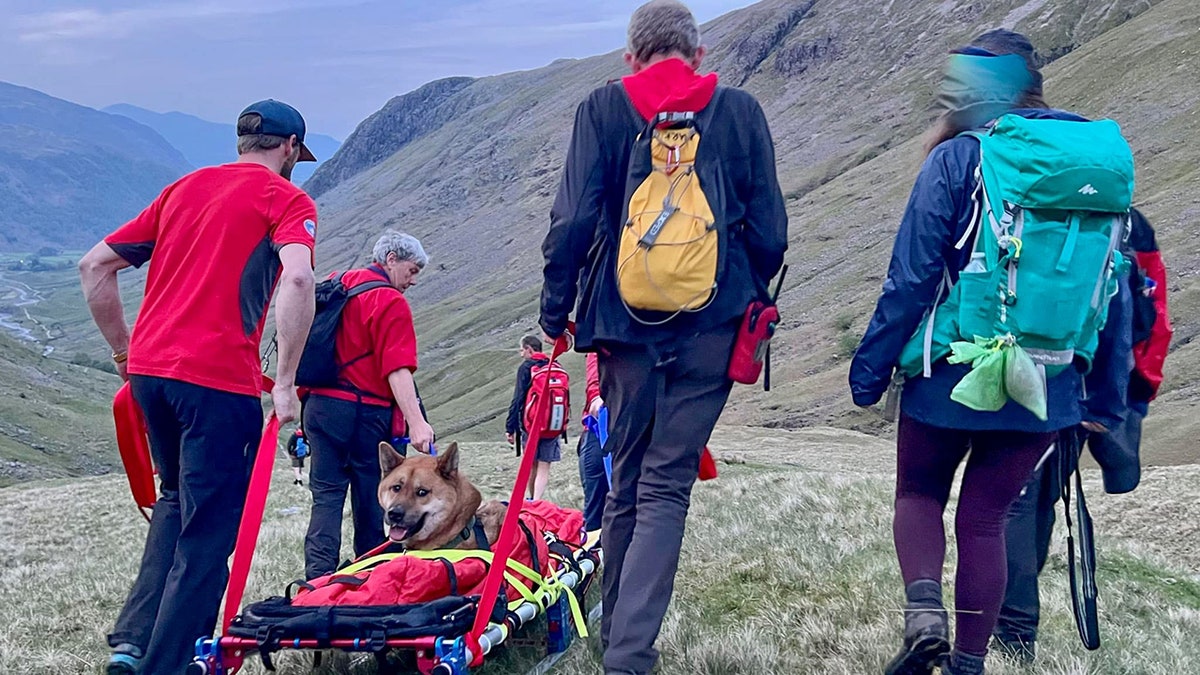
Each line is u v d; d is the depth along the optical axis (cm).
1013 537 499
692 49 423
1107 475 510
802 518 883
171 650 448
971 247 386
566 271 415
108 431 10012
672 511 421
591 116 417
